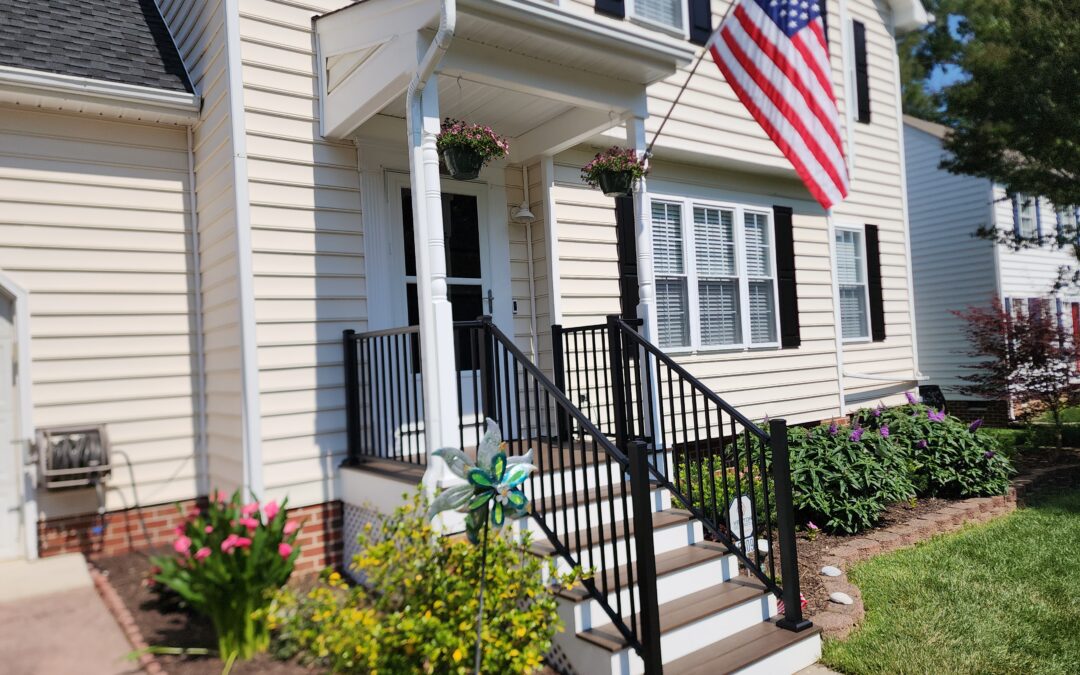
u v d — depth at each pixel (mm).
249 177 4691
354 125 4859
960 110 9891
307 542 4754
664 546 4242
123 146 5207
